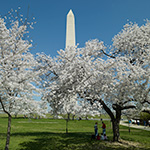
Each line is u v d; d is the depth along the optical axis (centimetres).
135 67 977
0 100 680
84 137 1509
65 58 1063
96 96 944
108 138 1478
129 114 1495
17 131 1802
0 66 696
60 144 1169
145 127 2669
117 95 1026
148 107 1150
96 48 1210
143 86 921
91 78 987
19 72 799
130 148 1088
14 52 793
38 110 841
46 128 2286
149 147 1150
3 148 955
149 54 1037
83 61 932
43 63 1160
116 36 1439
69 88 941
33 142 1186
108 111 1271
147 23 1355
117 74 1015
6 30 764
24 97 741
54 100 987
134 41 1277
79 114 873
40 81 1012
